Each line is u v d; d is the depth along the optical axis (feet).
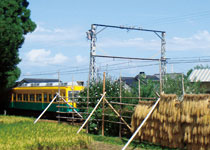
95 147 43.27
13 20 108.88
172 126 39.91
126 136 51.52
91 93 64.39
